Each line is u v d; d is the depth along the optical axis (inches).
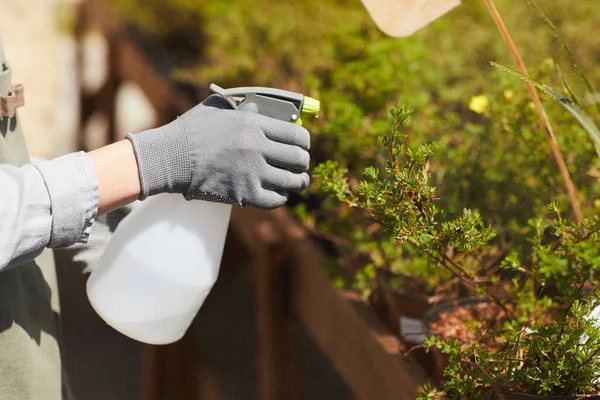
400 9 56.1
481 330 57.4
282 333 70.7
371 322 63.8
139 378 74.2
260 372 71.5
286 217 74.9
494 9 56.2
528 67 62.6
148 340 58.3
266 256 73.3
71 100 160.4
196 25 113.0
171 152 53.6
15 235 52.1
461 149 63.9
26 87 167.8
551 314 57.4
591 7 61.9
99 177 53.4
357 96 75.4
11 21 183.3
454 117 66.7
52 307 63.5
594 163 60.0
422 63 74.2
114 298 57.3
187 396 73.3
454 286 63.7
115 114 132.3
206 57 104.8
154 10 115.7
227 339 75.0
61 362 63.8
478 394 54.2
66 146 150.3
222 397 70.9
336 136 71.6
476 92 65.5
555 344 52.1
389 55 76.6
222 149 53.5
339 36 84.6
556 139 60.6
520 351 53.9
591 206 59.6
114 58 126.7
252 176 53.6
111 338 76.5
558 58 62.0
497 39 64.6
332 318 67.1
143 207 57.3
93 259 63.9
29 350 58.4
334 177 59.1
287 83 86.0
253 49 97.3
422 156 54.2
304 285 71.0
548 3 62.5
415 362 60.2
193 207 56.3
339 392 66.1
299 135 54.6
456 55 70.1
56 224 52.9
